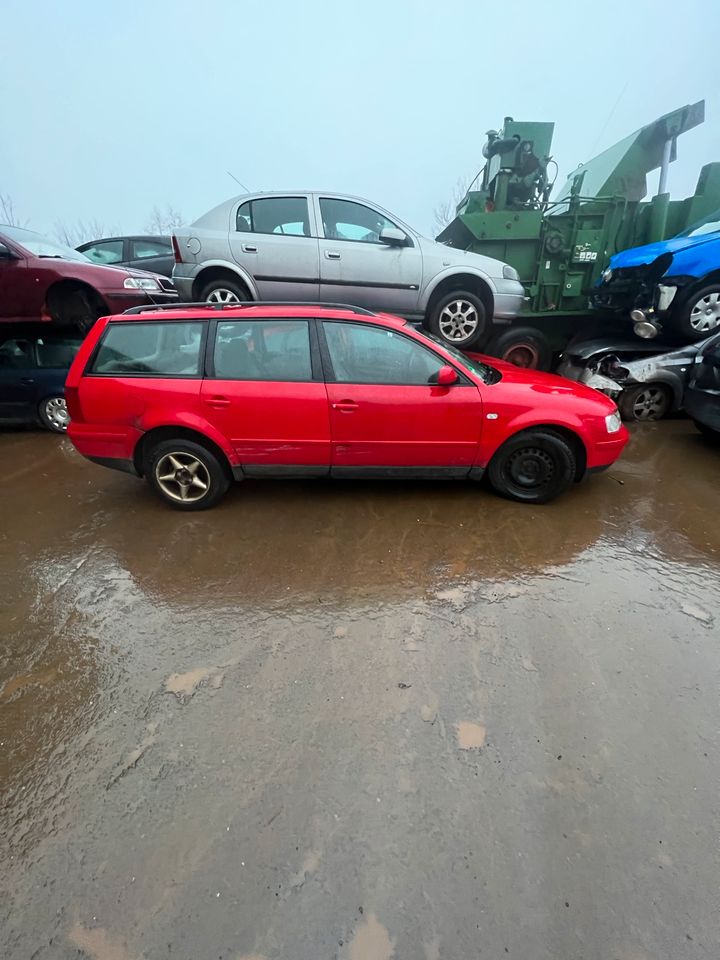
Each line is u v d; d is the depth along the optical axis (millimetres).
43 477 4840
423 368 3652
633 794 1766
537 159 6656
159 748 1955
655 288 6059
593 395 3846
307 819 1690
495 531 3561
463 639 2508
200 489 3877
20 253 5656
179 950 1377
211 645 2498
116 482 4645
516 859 1570
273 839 1633
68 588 2992
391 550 3322
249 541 3463
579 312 7234
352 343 3629
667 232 7363
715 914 1440
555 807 1723
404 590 2906
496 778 1819
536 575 3041
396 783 1804
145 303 6367
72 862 1587
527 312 7266
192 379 3613
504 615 2682
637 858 1573
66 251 6383
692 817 1690
